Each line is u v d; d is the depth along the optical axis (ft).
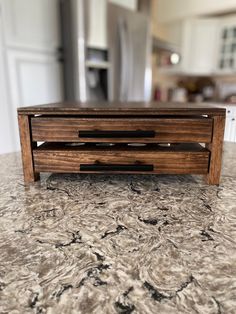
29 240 1.14
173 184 1.87
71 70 5.97
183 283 0.88
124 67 6.73
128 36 6.71
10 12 4.97
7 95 5.23
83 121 1.84
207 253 1.04
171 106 2.02
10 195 1.66
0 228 1.24
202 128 1.80
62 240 1.14
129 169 1.86
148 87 8.07
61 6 5.77
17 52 5.23
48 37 5.70
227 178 1.99
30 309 0.77
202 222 1.30
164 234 1.19
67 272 0.93
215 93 11.96
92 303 0.80
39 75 5.71
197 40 10.47
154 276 0.91
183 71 10.78
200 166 1.84
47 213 1.40
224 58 10.36
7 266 0.96
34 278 0.90
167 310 0.77
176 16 10.00
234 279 0.90
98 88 6.61
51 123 1.85
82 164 1.87
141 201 1.57
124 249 1.07
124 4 6.93
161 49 9.23
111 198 1.62
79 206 1.50
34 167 1.90
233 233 1.20
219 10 9.22
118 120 1.83
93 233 1.20
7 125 5.34
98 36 6.04
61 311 0.77
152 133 1.84
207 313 0.76
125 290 0.85
